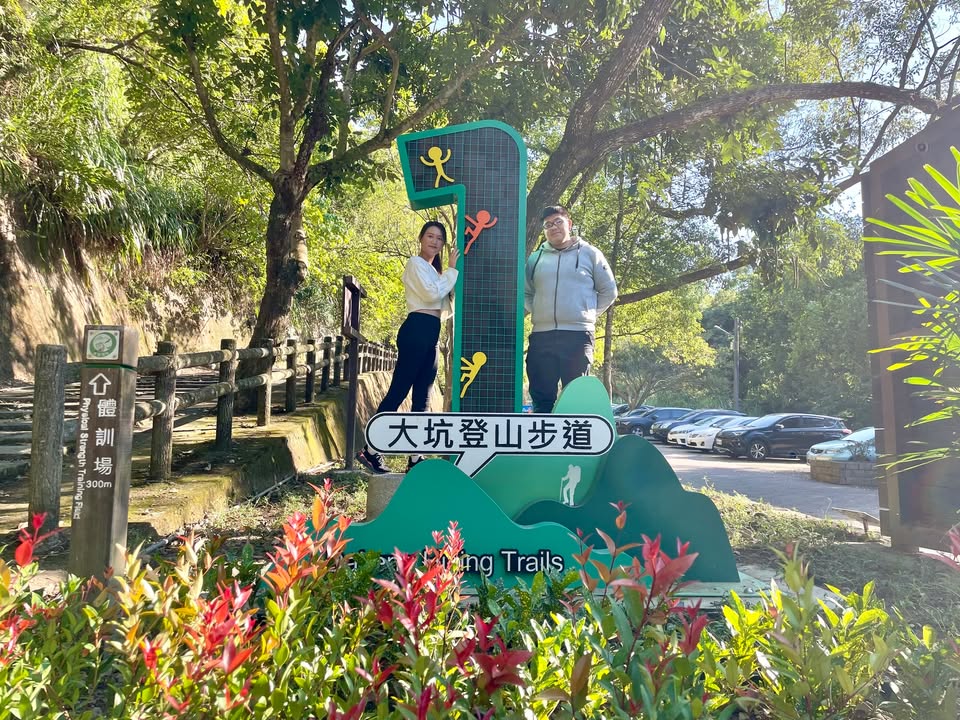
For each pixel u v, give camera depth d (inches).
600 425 161.0
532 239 287.4
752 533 234.1
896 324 224.1
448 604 91.0
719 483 562.3
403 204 810.2
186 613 76.1
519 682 65.0
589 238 556.7
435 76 339.9
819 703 79.9
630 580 73.2
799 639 81.7
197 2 290.0
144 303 607.5
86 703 84.3
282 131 349.4
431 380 191.6
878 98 295.3
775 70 381.1
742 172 397.4
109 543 110.3
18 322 447.2
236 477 245.8
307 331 774.5
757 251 433.7
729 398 1739.7
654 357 1659.7
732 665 76.2
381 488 175.5
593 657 74.7
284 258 376.2
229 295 776.3
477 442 160.2
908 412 220.4
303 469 329.7
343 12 271.4
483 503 152.3
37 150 437.4
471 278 179.2
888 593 169.8
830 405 1167.6
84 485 111.3
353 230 766.5
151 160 544.1
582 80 339.9
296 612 82.4
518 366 177.5
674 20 356.8
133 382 116.3
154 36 323.0
